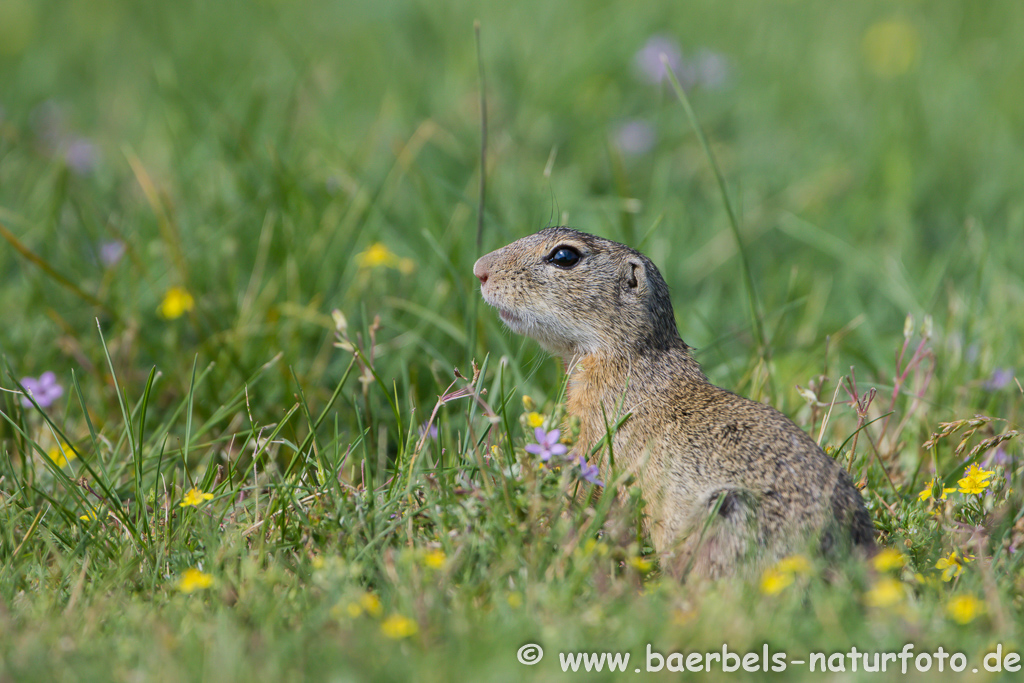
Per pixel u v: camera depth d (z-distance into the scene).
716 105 18.09
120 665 6.00
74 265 12.44
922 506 8.48
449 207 13.73
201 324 11.79
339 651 5.93
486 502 7.65
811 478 7.68
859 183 16.28
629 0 20.50
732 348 12.85
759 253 15.15
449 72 18.00
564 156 16.45
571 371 9.30
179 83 17.88
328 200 13.16
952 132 17.28
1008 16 21.31
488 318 11.07
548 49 18.58
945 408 10.02
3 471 9.02
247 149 13.62
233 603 6.98
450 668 5.78
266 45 20.86
